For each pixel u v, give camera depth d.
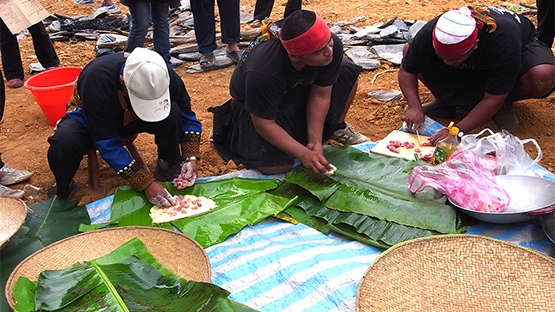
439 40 3.22
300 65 3.00
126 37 6.74
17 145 4.47
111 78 2.94
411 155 3.54
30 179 3.90
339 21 7.15
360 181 3.14
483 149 3.21
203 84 5.57
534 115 4.30
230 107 3.61
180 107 3.40
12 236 2.60
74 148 3.16
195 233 2.88
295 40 2.74
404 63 3.95
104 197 3.55
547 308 2.20
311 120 3.39
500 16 3.41
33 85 4.58
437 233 2.73
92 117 2.96
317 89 3.34
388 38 6.12
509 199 2.88
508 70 3.38
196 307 2.08
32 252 2.70
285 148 3.20
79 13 8.65
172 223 2.96
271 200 3.13
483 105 3.57
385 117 4.52
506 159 3.16
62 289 2.21
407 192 3.02
